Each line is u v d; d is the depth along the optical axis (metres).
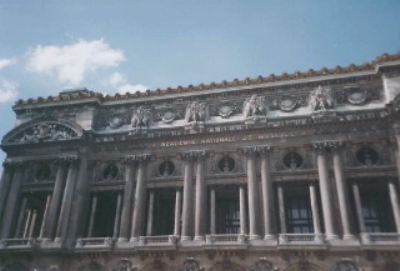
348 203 38.91
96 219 47.88
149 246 40.78
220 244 39.00
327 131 42.38
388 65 43.12
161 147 46.62
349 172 40.62
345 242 36.97
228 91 47.62
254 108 45.41
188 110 47.97
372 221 40.91
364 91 43.91
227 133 45.00
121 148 47.81
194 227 41.84
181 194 44.31
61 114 51.50
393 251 35.62
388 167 39.72
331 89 44.59
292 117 44.06
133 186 45.66
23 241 44.38
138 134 47.56
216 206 44.97
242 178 43.03
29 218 51.41
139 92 50.75
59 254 42.69
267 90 46.56
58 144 48.81
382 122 41.50
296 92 45.75
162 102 49.66
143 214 44.19
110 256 42.22
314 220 39.03
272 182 42.09
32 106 52.94
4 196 48.00
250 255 38.59
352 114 42.62
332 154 41.50
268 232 39.28
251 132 44.44
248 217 42.06
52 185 47.53
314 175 41.28
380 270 35.59
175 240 40.88
